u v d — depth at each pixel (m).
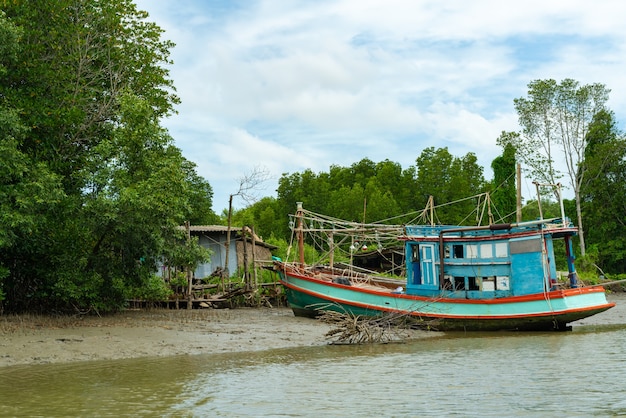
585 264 53.31
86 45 28.16
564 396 11.64
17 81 25.98
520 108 56.16
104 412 10.99
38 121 24.73
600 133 60.09
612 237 59.78
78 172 25.47
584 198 61.56
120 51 30.27
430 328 25.22
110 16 29.17
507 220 52.28
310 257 48.28
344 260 47.62
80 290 24.98
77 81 27.12
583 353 17.77
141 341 20.36
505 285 24.81
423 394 12.17
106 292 26.61
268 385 13.54
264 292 37.38
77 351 18.44
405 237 26.39
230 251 43.84
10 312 25.86
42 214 23.72
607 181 59.09
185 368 16.06
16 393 12.80
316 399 11.92
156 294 29.97
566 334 23.34
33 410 11.17
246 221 65.94
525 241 24.38
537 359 16.73
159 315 28.08
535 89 55.72
